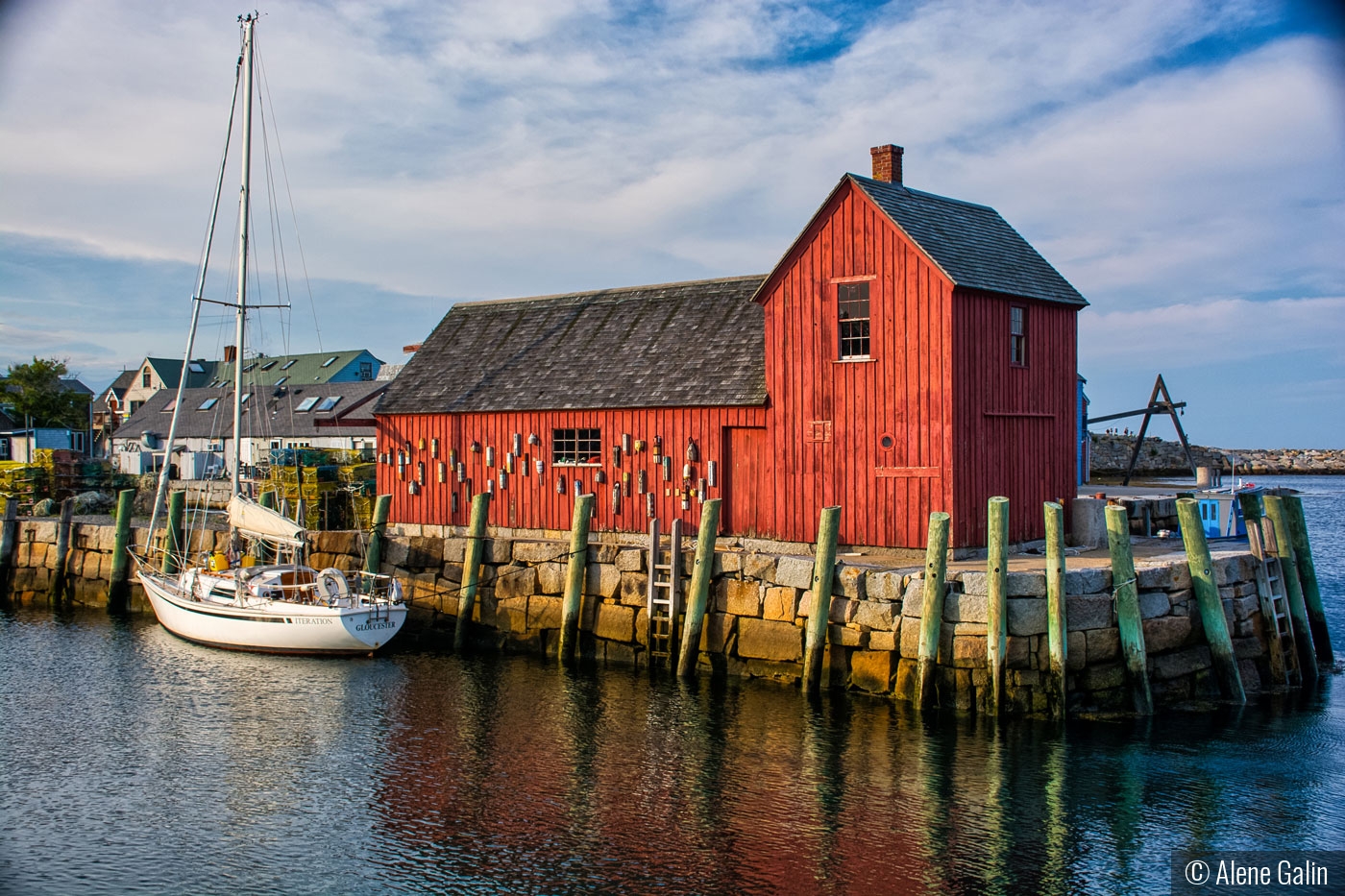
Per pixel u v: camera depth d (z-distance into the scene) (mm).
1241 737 15086
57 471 36375
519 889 11008
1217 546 20500
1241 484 27266
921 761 14273
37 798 13555
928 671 15961
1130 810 12703
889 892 10867
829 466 20781
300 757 14961
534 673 19203
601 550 20062
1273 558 18359
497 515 25609
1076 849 11750
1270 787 13344
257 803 13305
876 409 20156
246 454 54844
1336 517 50625
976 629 15906
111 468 39281
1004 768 13953
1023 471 21203
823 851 11758
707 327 24625
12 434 56094
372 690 18219
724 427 22375
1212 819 12438
